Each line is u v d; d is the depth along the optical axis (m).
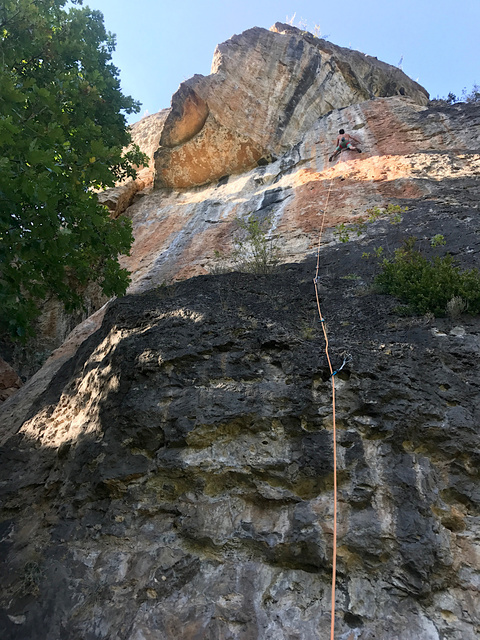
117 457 4.94
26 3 7.38
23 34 7.70
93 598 4.05
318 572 4.04
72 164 7.31
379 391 4.95
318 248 9.55
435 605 3.73
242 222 10.27
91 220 7.31
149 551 4.30
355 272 7.95
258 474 4.61
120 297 7.43
